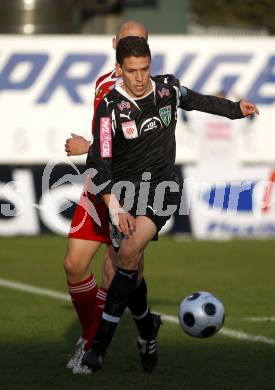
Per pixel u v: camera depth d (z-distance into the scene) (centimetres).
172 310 3412
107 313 2289
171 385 2227
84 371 2352
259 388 2203
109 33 8656
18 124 6047
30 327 3061
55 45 6028
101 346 2298
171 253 5278
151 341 2375
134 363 2498
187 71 6100
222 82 6125
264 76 6147
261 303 3588
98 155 2264
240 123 5909
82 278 2464
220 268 4662
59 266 4719
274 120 6141
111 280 2430
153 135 2320
